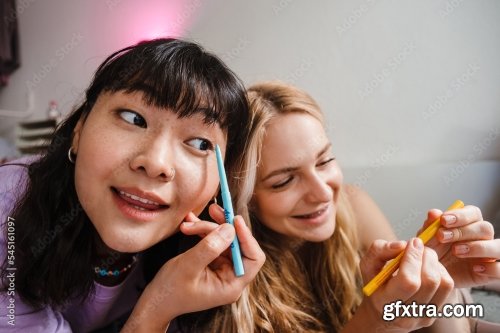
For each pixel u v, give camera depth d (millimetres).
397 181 1258
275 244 862
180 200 510
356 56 1355
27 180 644
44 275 567
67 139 603
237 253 498
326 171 776
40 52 2299
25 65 2373
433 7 1219
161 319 508
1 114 2223
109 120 491
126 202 502
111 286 635
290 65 1485
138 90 482
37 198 590
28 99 2361
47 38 2254
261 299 755
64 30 2168
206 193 530
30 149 1860
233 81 579
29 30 2338
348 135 1401
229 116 565
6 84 2479
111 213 499
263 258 515
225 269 512
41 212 585
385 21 1295
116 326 714
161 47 519
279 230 792
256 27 1549
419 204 1214
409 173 1242
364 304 582
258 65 1563
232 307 681
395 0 1271
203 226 531
